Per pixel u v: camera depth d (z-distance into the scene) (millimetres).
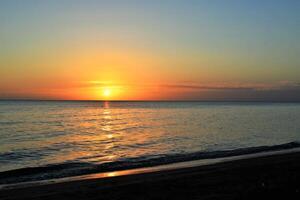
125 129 47281
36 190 13586
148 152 27094
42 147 29359
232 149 29125
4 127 47156
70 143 32188
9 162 22609
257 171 16938
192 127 50844
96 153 26406
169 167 19656
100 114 89375
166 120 66688
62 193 13062
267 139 37062
